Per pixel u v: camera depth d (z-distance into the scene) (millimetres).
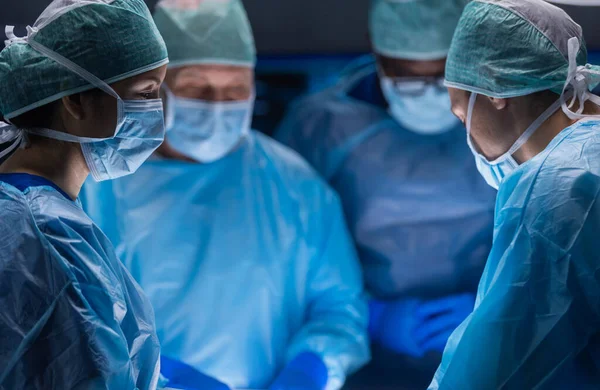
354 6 2410
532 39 1129
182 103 1828
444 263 2242
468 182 2242
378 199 2254
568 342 1007
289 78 2412
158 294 1862
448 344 1114
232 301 1887
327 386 1794
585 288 999
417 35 2033
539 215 1022
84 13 1043
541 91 1135
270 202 1969
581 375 1028
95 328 951
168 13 1818
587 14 2234
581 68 1112
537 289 1011
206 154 1909
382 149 2287
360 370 2129
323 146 2342
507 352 1019
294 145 2379
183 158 1963
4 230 950
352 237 2285
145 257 1863
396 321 2188
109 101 1054
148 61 1083
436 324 2162
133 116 1083
